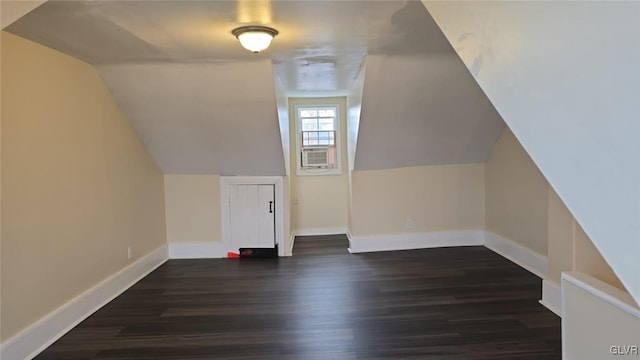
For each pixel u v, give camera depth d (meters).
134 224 4.18
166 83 3.75
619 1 1.05
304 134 6.08
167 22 2.53
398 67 3.73
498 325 2.99
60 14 2.33
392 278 4.13
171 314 3.31
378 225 5.24
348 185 5.92
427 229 5.32
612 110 1.09
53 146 2.94
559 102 1.28
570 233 3.00
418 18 2.54
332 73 4.24
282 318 3.20
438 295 3.62
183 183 5.00
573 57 1.21
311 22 2.59
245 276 4.29
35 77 2.77
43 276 2.80
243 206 5.04
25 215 2.64
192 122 4.20
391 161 5.08
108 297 3.62
